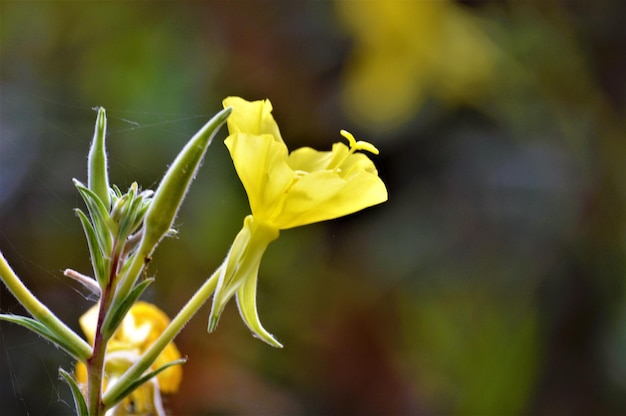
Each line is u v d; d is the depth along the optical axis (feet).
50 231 3.26
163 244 3.27
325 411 3.26
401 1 3.13
